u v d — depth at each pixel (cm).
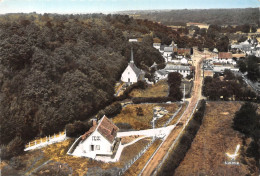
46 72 7975
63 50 9394
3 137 6128
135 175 5472
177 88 10281
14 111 6606
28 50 8050
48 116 7125
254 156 6356
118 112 8725
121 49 13550
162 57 16838
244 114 7500
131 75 11512
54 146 6469
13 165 5444
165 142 6888
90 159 5934
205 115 8644
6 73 7281
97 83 9300
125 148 6575
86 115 8256
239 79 11819
